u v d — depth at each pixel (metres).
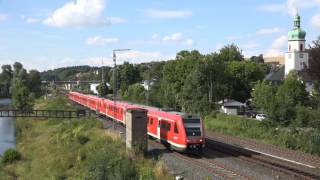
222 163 31.36
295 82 71.00
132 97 111.62
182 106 76.38
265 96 53.88
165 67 94.00
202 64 76.19
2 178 43.56
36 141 65.38
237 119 55.53
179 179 25.41
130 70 166.62
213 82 77.94
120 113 59.81
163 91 94.31
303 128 45.72
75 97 129.50
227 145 40.72
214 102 78.38
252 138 46.53
